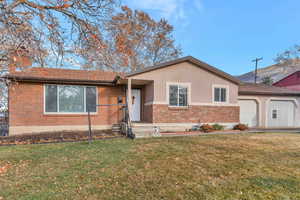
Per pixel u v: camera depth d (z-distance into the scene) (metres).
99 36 5.36
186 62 10.99
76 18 5.01
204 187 3.45
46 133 9.84
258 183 3.62
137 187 3.46
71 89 10.80
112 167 4.55
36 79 9.77
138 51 22.08
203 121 11.16
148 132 9.63
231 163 4.84
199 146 6.85
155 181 3.72
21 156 5.58
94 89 11.29
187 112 10.88
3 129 10.27
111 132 10.34
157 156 5.49
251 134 10.07
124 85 11.85
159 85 10.42
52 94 10.45
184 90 10.91
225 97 11.77
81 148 6.59
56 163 4.89
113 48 5.88
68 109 10.72
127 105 10.00
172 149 6.38
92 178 3.88
